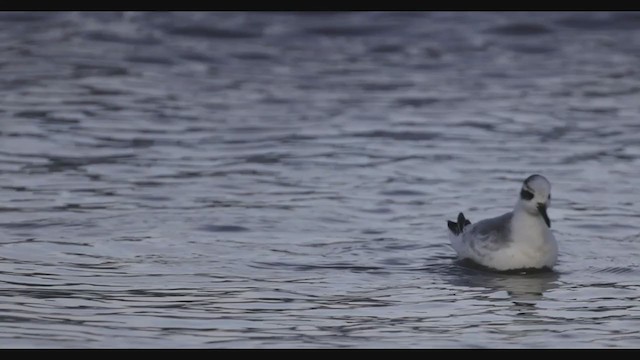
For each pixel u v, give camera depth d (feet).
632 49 424.46
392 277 202.39
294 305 184.85
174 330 171.12
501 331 174.09
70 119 322.14
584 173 274.77
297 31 436.35
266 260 210.18
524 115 336.90
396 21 447.83
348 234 227.81
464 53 417.69
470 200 252.42
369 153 293.43
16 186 257.96
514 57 415.03
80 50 409.69
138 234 224.33
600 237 227.81
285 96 358.84
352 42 428.56
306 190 259.19
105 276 197.98
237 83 375.25
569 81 382.22
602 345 167.94
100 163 279.69
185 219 234.79
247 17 447.42
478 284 199.31
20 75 374.02
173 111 336.29
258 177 269.64
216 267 204.95
